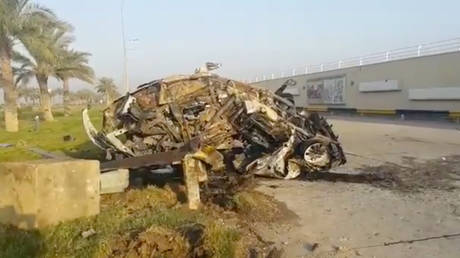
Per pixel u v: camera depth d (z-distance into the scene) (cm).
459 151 1278
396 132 1923
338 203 742
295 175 952
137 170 916
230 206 709
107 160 890
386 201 745
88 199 635
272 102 999
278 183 913
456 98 2483
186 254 520
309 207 721
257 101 952
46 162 620
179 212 673
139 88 922
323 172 1007
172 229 557
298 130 970
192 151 742
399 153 1293
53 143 1831
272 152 933
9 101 2691
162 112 877
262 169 912
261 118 932
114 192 760
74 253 521
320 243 553
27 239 560
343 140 1695
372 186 869
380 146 1468
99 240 530
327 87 4128
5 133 2503
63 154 1387
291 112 1016
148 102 884
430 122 2417
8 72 2684
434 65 2722
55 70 3441
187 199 725
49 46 2962
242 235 570
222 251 512
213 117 902
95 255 507
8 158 1427
